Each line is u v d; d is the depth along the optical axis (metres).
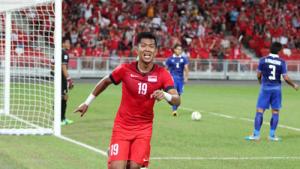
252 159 25.19
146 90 16.23
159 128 35.31
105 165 22.59
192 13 105.00
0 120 36.62
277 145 29.50
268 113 46.00
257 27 105.44
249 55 102.94
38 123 35.28
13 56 44.38
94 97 16.84
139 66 16.47
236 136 32.38
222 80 90.44
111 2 101.69
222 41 98.69
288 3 111.81
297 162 24.70
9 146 26.91
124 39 93.06
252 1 110.69
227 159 25.02
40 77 42.84
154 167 22.69
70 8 96.62
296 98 62.19
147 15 102.50
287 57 98.19
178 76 43.66
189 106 50.84
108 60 85.31
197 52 94.62
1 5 33.94
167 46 94.56
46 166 22.17
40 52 42.97
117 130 16.52
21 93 44.53
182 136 31.86
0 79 56.03
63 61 35.44
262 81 31.03
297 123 39.81
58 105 31.00
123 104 16.55
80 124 36.22
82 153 25.28
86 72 84.50
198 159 24.81
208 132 33.84
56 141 28.73
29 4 32.62
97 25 94.88
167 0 105.56
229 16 106.75
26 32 43.59
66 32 91.62
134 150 16.23
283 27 106.69
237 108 49.50
